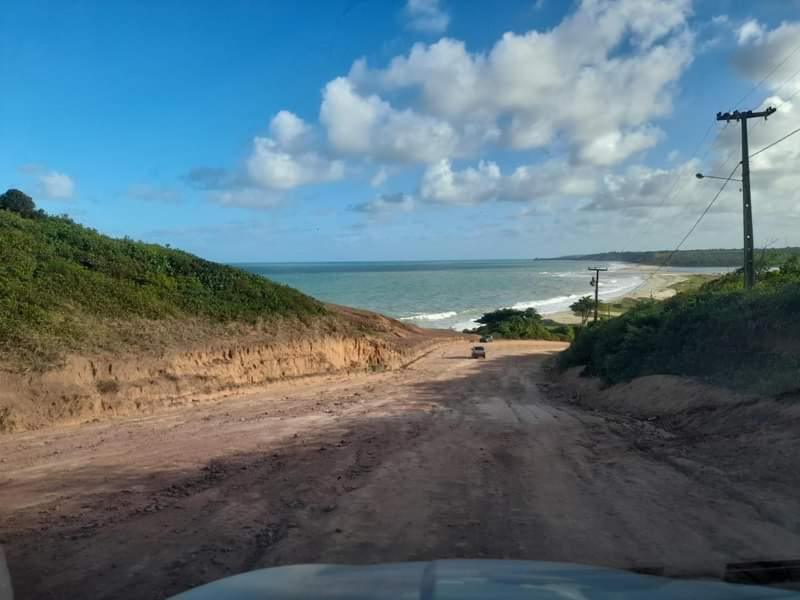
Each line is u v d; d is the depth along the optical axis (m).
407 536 6.48
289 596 3.08
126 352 25.72
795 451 9.61
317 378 35.84
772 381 13.99
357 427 15.61
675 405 16.92
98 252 35.06
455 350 64.81
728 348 18.58
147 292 33.47
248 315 37.59
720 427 12.90
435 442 12.98
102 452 12.82
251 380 30.95
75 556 5.99
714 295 22.77
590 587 3.24
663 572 5.21
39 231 34.12
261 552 6.05
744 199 26.69
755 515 6.99
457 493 8.38
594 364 30.66
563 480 9.12
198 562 5.77
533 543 6.17
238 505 7.87
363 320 69.12
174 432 15.83
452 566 3.71
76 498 8.57
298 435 14.26
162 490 8.86
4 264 28.06
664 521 6.86
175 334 30.27
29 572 5.56
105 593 5.07
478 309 126.62
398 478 9.35
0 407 18.69
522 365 49.59
